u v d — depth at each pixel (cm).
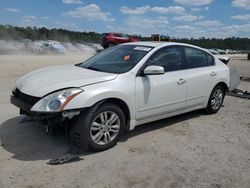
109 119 423
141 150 430
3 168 359
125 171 364
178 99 527
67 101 378
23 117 550
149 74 455
